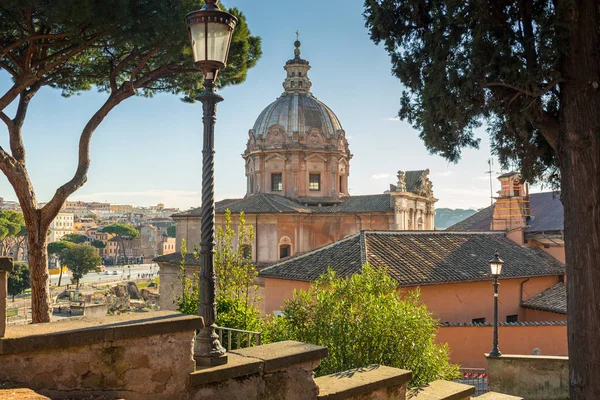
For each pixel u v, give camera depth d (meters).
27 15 15.52
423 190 51.31
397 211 44.56
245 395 6.18
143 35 16.03
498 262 17.83
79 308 59.22
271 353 6.63
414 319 12.13
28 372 4.91
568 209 10.72
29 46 16.12
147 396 5.51
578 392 10.35
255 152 50.53
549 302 26.77
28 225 16.70
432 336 12.54
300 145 49.50
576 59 10.54
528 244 32.03
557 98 11.86
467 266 26.06
